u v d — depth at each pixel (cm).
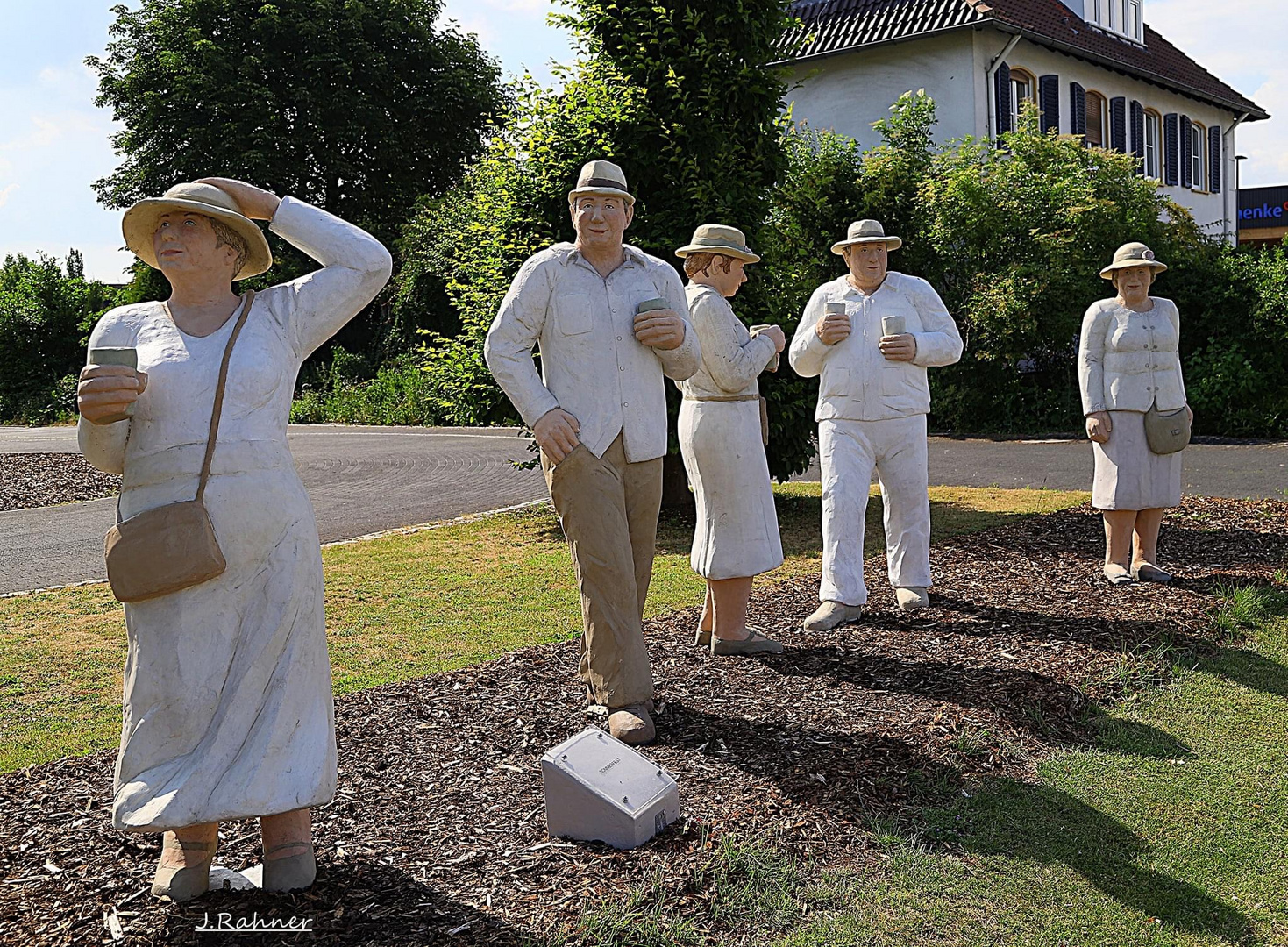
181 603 309
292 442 2286
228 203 327
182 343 321
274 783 306
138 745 309
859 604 655
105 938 312
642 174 1037
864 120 2366
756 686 534
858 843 371
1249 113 3195
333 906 326
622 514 480
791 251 1186
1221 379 1789
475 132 3756
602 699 476
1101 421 736
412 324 3247
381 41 3600
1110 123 2633
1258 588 714
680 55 1035
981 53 2227
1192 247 1988
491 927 313
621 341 480
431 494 1390
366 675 603
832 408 666
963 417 2030
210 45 3300
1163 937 323
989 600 696
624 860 353
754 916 324
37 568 992
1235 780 432
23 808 414
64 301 4053
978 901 339
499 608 771
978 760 442
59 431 3055
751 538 580
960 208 1936
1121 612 659
